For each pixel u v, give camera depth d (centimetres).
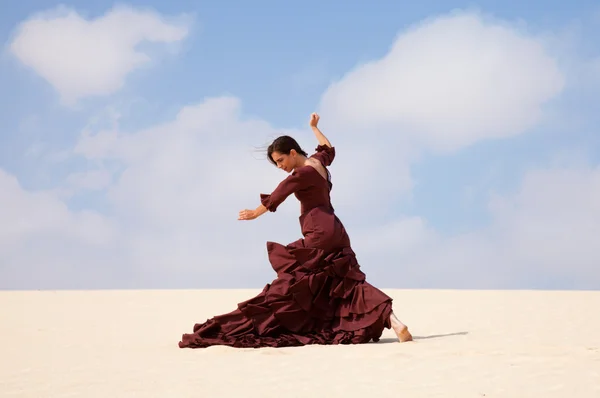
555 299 1449
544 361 537
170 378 500
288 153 729
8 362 598
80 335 834
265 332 688
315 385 463
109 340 773
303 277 693
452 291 1923
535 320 945
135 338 797
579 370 497
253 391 448
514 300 1432
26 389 474
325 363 550
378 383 465
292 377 493
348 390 445
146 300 1634
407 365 529
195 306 1415
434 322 941
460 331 804
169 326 962
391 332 830
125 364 575
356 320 691
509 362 534
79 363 587
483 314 1070
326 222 707
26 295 1852
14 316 1148
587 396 420
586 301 1374
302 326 694
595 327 838
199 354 628
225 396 435
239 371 523
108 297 1761
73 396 447
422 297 1625
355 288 695
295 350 637
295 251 700
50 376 523
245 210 709
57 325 976
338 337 685
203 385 471
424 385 455
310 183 707
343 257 702
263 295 702
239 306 698
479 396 421
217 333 695
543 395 423
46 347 707
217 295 1858
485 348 612
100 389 466
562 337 722
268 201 700
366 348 633
